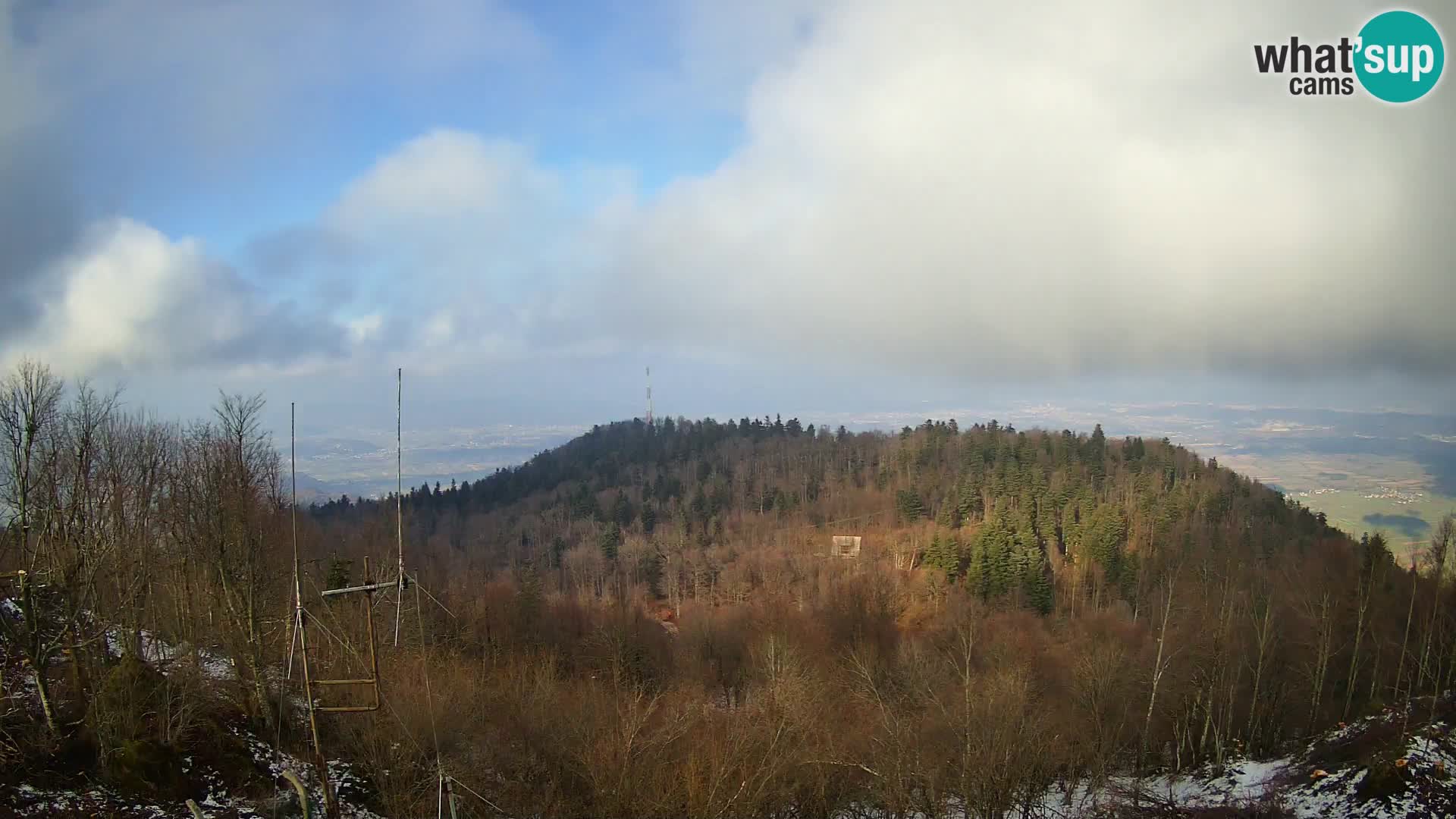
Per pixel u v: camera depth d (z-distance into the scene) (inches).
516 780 1384.1
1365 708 1800.0
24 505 1111.0
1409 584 2252.7
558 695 1624.0
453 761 1360.7
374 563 2272.4
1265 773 1630.2
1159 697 1908.2
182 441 1695.4
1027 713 1641.2
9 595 1186.6
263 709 1347.2
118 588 1347.2
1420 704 1631.4
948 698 1716.3
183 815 1075.3
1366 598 2043.6
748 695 1967.3
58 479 1296.8
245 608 1416.1
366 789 1285.7
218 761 1197.7
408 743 1310.3
